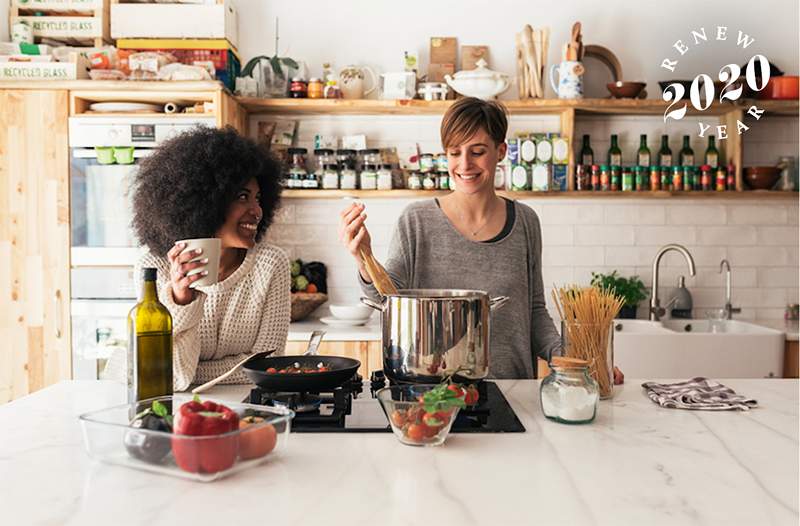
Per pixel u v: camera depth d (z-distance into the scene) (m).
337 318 3.63
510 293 2.21
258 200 2.05
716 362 3.37
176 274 1.52
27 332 3.39
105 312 3.38
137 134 3.36
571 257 3.98
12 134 3.38
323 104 3.68
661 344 3.36
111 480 1.11
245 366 1.61
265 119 3.94
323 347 3.39
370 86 3.88
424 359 1.47
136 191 1.86
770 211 4.00
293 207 3.96
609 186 3.76
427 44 3.93
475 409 1.50
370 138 3.96
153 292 1.45
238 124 3.69
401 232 2.24
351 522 0.95
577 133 3.97
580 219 3.97
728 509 1.01
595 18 3.94
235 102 3.61
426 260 2.24
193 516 0.97
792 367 3.45
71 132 3.38
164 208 1.79
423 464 1.19
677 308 3.90
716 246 4.00
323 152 3.82
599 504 1.02
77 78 3.39
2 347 3.40
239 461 1.14
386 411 1.32
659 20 3.94
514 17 3.93
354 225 1.64
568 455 1.25
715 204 3.99
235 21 3.81
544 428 1.42
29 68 3.37
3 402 3.40
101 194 3.38
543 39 3.75
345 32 3.93
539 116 3.93
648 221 3.98
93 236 3.38
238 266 1.98
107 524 0.94
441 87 3.73
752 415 1.53
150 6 3.57
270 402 1.53
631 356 3.36
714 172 3.80
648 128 3.97
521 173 3.73
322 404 1.56
